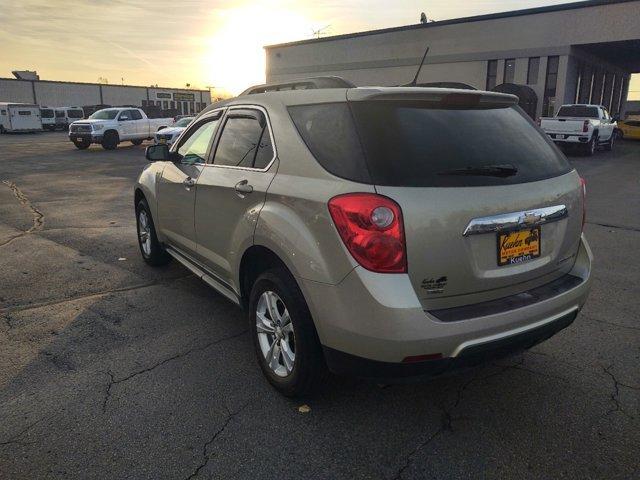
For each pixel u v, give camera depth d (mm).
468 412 3020
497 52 28547
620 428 2854
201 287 5043
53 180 13500
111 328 4090
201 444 2709
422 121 2766
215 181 3725
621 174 14820
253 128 3508
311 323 2842
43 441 2705
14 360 3555
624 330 4102
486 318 2578
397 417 2967
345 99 2838
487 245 2664
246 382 3318
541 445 2719
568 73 27047
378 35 33031
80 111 48844
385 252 2443
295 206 2828
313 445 2715
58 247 6484
